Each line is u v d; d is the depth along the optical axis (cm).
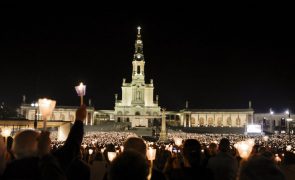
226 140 1203
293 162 1764
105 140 7431
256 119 18075
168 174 950
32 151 729
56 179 648
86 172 995
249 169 620
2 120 6344
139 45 18475
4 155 735
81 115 876
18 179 673
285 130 16638
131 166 561
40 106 905
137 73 18138
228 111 17862
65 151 823
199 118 18012
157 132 13950
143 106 17600
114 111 17825
